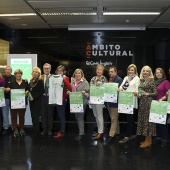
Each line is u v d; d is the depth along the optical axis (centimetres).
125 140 548
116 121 555
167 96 496
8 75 604
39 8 557
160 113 480
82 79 563
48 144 536
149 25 738
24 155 462
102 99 547
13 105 579
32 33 789
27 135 608
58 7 548
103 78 557
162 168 403
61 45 783
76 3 515
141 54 766
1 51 798
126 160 439
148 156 461
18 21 689
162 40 764
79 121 578
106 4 522
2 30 788
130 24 741
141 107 503
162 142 532
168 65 761
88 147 516
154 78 530
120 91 516
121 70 769
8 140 564
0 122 626
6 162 426
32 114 602
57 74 596
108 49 771
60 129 637
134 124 578
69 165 413
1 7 548
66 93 585
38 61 788
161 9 559
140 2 506
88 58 776
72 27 753
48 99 593
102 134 605
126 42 767
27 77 680
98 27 755
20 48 790
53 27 774
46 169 396
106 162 429
